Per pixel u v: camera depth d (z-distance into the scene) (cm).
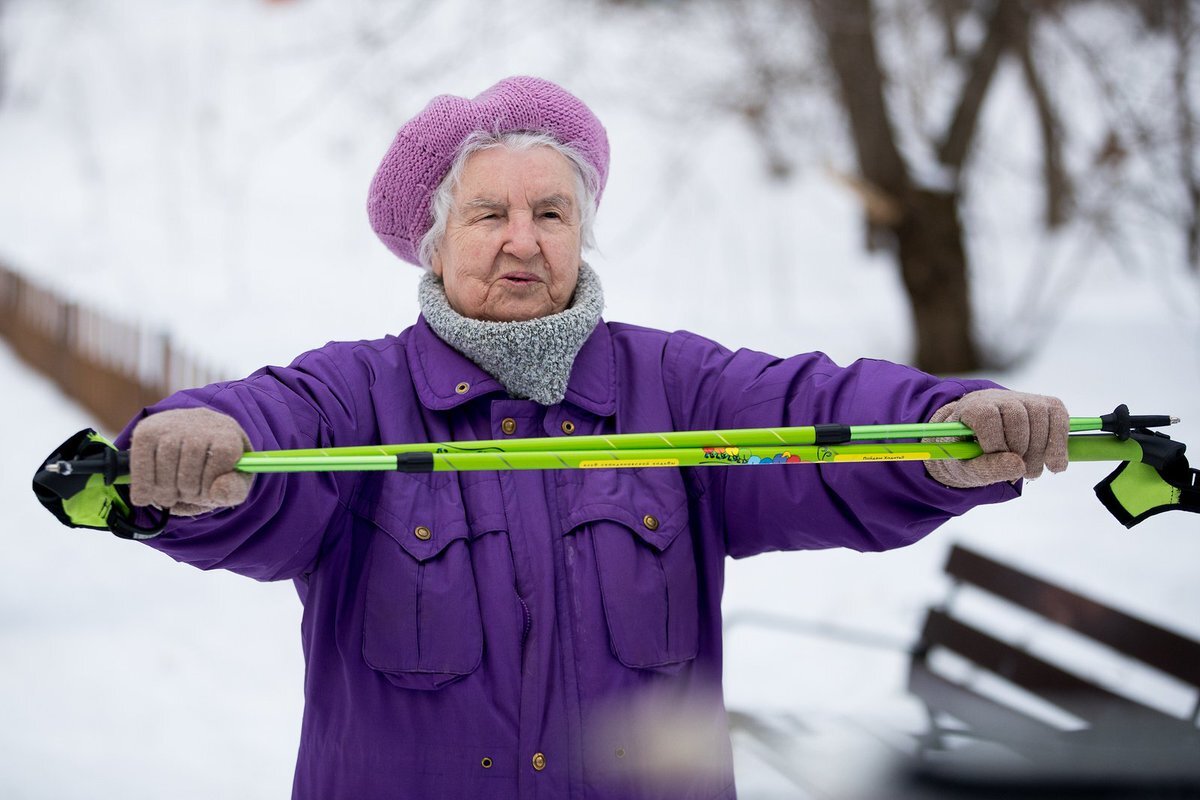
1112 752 292
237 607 552
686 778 193
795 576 553
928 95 1095
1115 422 189
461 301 207
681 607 198
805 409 202
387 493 196
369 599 191
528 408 205
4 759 394
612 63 1211
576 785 188
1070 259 1284
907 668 379
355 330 1149
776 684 433
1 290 1162
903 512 194
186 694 456
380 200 216
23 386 1001
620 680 192
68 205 1602
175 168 1697
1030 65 1162
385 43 1009
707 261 1410
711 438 184
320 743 195
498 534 195
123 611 544
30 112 1930
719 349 222
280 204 1593
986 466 178
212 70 1919
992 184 1394
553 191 205
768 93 1022
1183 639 313
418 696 189
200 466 164
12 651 491
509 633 191
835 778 291
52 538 645
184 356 767
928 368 1004
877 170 988
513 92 209
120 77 1961
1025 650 354
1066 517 629
